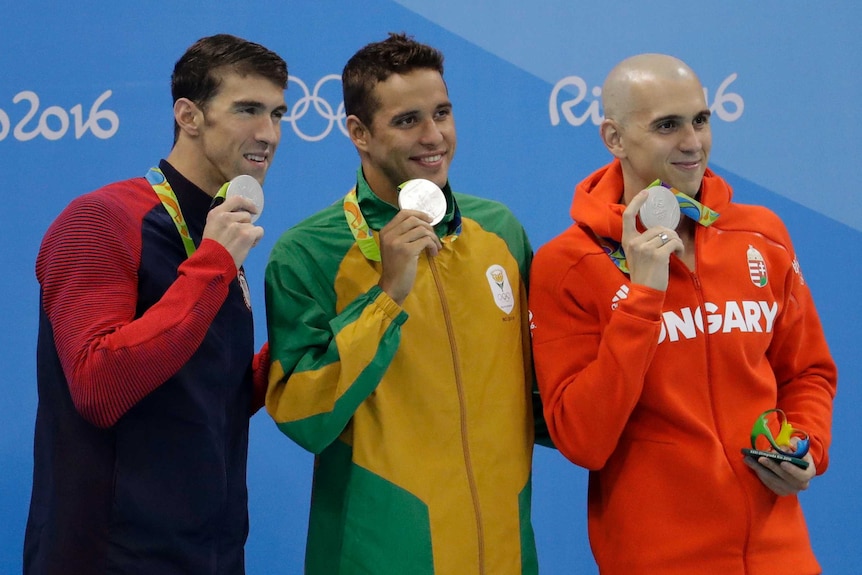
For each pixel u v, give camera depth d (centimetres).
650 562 553
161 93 805
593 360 570
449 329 576
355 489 562
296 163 819
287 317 570
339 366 539
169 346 468
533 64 841
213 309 483
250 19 812
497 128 839
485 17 835
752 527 551
